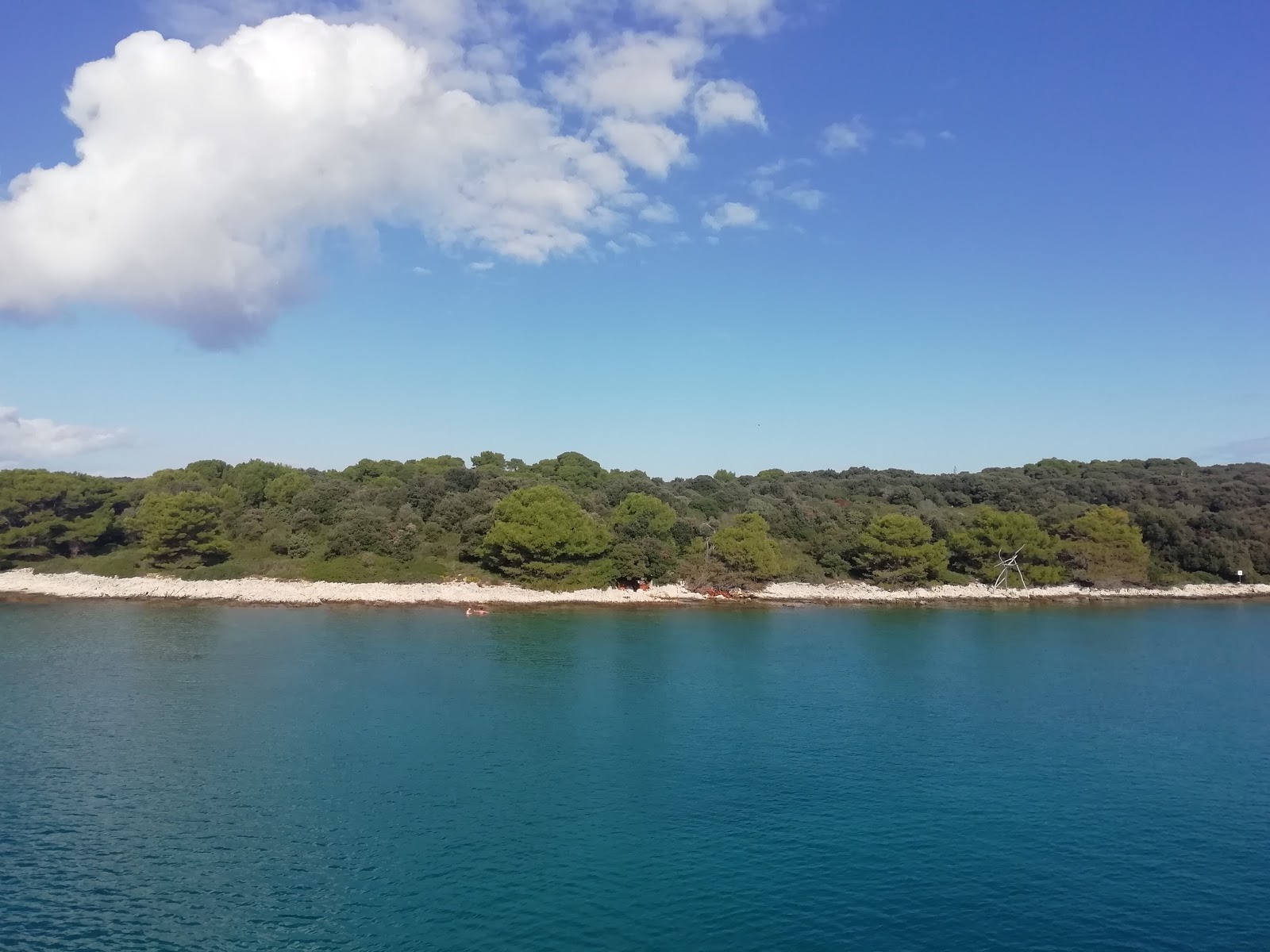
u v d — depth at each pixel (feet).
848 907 114.01
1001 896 117.80
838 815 144.05
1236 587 460.96
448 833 132.87
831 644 298.15
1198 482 586.45
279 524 420.77
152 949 100.07
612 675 239.71
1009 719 206.39
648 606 369.30
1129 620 371.97
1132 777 165.78
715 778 159.53
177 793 145.38
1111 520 453.99
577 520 387.75
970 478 631.15
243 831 131.85
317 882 116.67
